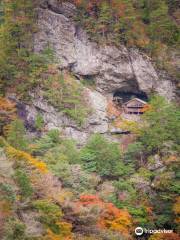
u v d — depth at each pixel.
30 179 106.00
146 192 131.38
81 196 117.00
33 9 155.62
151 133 141.00
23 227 89.62
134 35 160.88
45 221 99.88
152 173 135.50
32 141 141.75
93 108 150.12
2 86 147.25
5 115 139.62
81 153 135.75
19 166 108.81
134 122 151.12
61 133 144.25
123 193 127.12
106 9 157.88
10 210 92.62
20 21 152.75
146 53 161.38
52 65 150.12
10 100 146.25
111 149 135.88
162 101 144.00
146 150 140.50
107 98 158.88
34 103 146.38
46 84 147.25
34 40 153.00
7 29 152.50
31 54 150.50
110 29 159.38
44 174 112.69
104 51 158.25
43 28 155.38
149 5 167.62
